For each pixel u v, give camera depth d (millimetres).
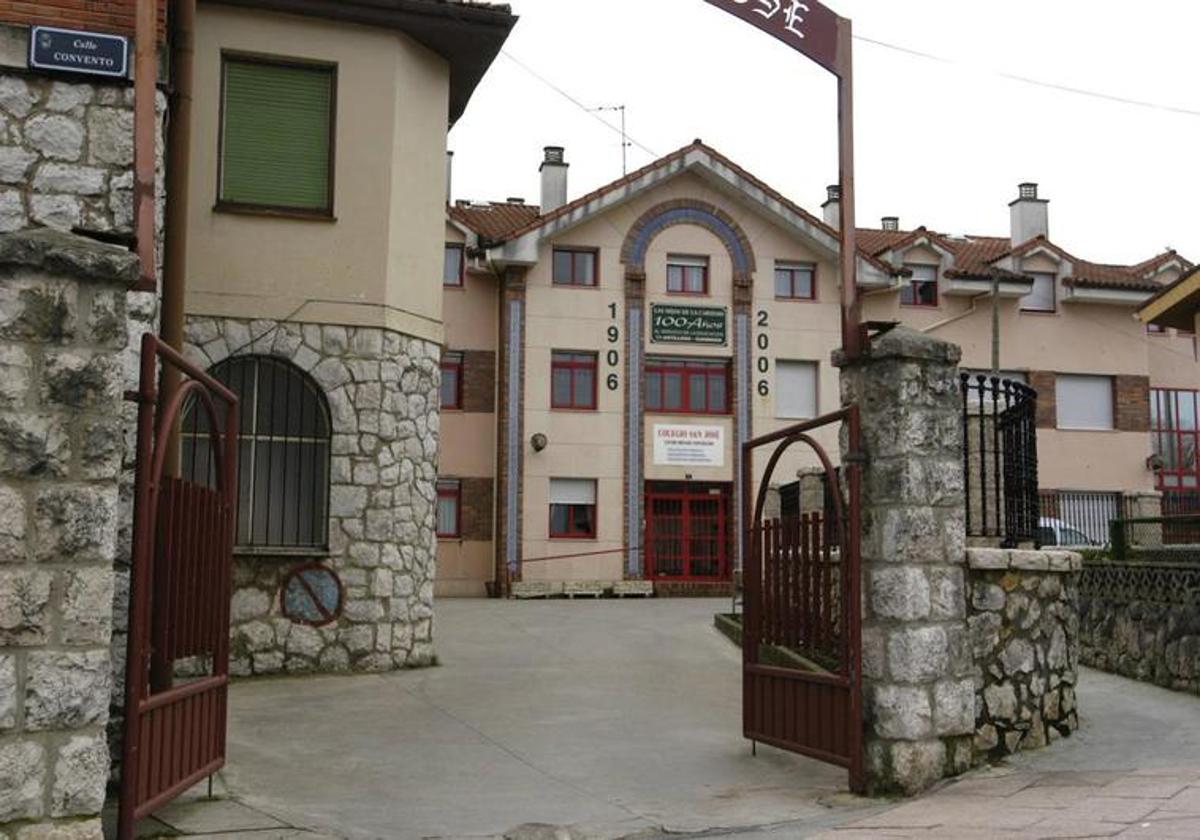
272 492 13008
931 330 31547
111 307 5785
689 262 29969
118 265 5770
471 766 8664
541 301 28906
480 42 14328
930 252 31797
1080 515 30344
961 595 8133
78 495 5637
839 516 8172
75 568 5605
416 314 13961
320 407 13258
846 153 8461
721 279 29797
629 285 29328
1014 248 32281
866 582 8055
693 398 29578
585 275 29422
